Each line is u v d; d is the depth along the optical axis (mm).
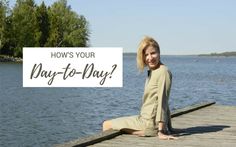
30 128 17922
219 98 33969
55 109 25031
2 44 92312
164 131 7371
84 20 94938
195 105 11242
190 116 9820
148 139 7191
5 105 27156
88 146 6695
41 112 23562
